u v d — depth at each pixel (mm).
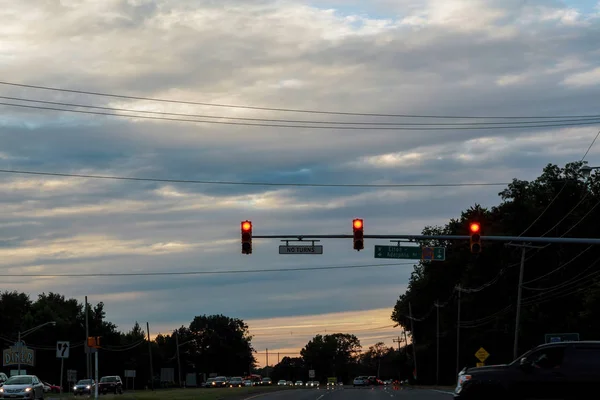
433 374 115688
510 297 85875
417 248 35000
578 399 23375
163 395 58438
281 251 34844
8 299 122625
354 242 34250
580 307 79188
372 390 73375
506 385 24000
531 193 84750
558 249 81438
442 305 106062
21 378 49781
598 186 80062
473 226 32969
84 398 57969
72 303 163000
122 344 152875
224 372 196625
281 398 50594
